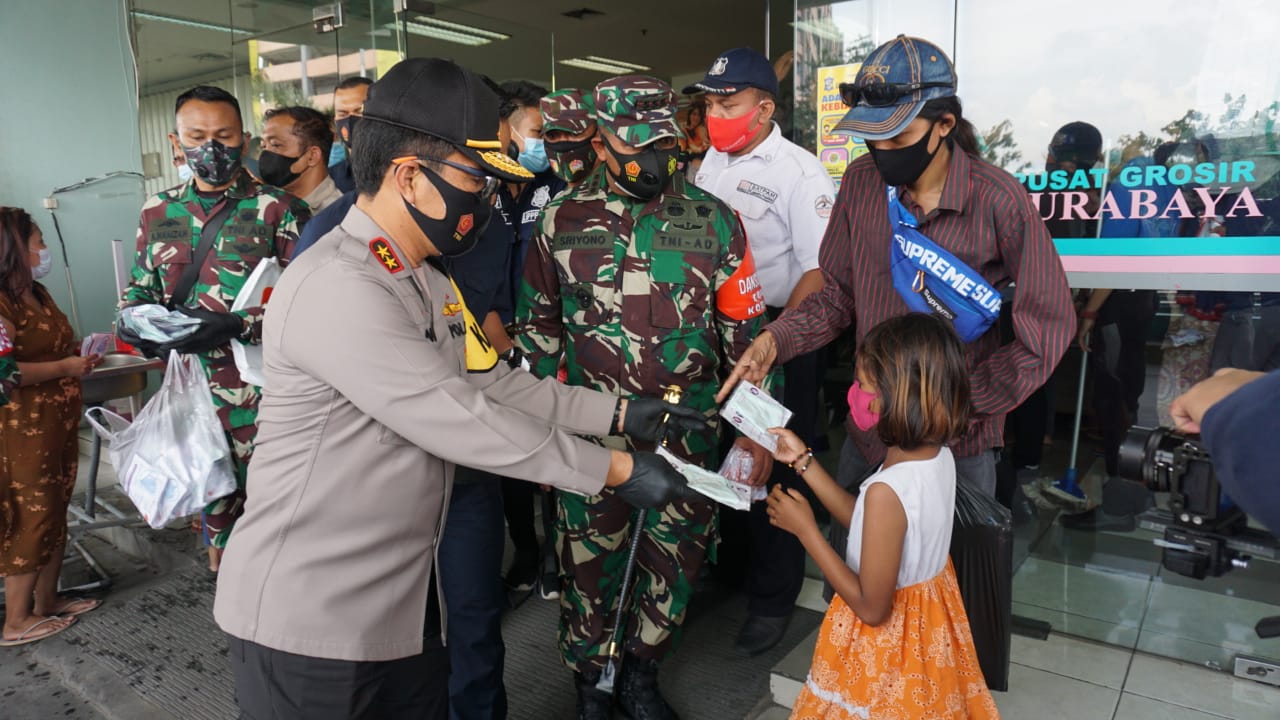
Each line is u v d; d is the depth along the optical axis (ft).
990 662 5.68
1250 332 7.73
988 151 8.70
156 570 12.20
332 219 6.61
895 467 5.04
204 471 8.70
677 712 7.83
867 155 6.73
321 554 4.05
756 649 8.84
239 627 4.11
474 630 6.92
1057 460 8.89
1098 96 8.06
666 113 6.36
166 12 17.61
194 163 9.02
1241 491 2.52
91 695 8.94
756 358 6.67
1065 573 8.98
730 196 9.25
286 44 16.08
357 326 3.90
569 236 7.01
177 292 9.30
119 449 8.84
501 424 4.06
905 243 5.99
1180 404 2.90
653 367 6.98
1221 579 8.16
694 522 7.20
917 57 5.51
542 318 7.33
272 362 4.10
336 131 11.24
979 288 5.75
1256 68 7.32
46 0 17.31
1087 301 8.45
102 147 18.38
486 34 16.33
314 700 4.09
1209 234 7.77
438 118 4.06
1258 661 7.82
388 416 3.95
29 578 10.23
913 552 4.92
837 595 5.36
